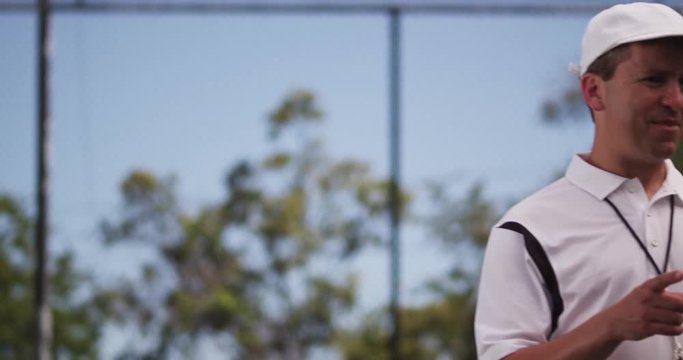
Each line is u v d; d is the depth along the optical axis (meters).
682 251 5.03
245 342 43.94
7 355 42.91
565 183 5.19
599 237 5.02
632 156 5.05
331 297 44.06
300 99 45.06
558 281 5.00
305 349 44.09
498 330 5.01
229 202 45.03
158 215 44.72
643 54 4.96
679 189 5.14
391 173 21.70
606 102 5.08
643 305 4.57
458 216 41.59
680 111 4.98
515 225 5.12
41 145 20.09
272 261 44.56
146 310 44.44
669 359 4.94
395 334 22.03
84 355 43.81
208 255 44.69
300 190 44.91
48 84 20.23
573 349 4.68
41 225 20.02
